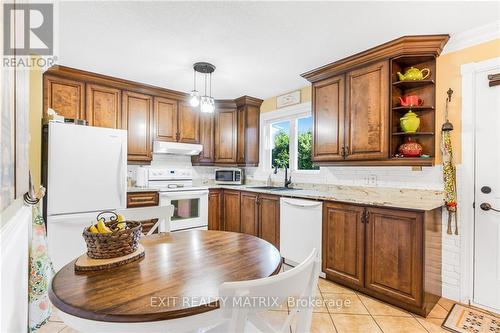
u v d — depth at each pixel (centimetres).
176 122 378
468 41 208
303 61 260
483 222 202
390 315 192
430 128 227
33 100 241
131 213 171
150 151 353
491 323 182
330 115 270
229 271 103
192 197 353
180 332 79
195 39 217
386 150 226
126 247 114
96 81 306
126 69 284
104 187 263
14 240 105
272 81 322
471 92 207
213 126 414
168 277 97
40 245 176
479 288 203
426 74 227
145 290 87
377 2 167
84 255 114
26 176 124
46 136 240
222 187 390
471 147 207
